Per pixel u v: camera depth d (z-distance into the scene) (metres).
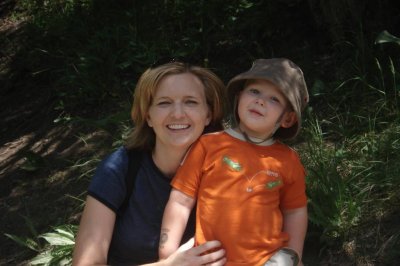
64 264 3.97
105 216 2.31
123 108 5.28
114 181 2.33
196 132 2.35
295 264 2.31
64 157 5.13
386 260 3.28
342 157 3.85
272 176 2.31
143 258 2.36
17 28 7.58
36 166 5.14
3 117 6.14
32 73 6.21
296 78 2.36
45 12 7.31
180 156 2.38
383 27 4.64
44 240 4.41
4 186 5.12
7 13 8.05
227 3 5.80
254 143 2.35
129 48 5.64
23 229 4.58
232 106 2.45
